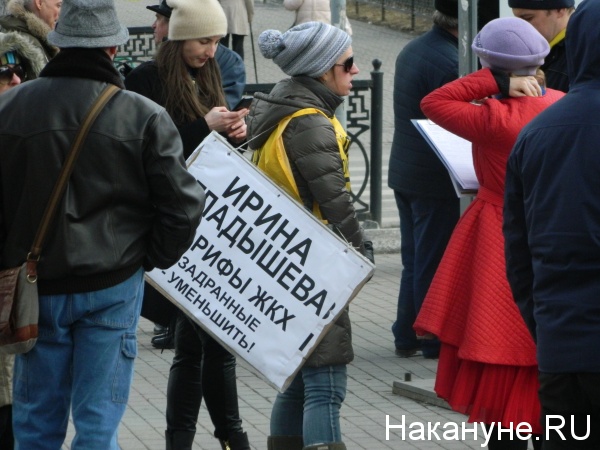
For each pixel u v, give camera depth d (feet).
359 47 200.54
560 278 32.99
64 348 36.60
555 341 32.91
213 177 42.29
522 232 34.96
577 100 33.58
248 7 149.07
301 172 41.96
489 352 41.37
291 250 41.73
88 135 35.53
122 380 36.86
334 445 41.83
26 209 35.83
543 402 34.04
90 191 35.55
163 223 36.55
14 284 35.40
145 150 35.99
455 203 61.62
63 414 37.17
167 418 47.01
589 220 32.65
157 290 42.47
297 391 44.86
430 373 61.36
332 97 43.04
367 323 72.84
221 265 42.27
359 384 59.62
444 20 61.72
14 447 42.06
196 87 47.73
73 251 35.45
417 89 61.77
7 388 42.37
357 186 101.35
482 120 41.81
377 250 95.71
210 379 46.24
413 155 61.82
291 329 41.73
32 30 50.88
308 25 42.93
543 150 33.50
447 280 43.06
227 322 42.14
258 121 43.06
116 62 114.83
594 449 33.78
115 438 37.04
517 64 42.52
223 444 47.06
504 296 41.73
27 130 35.73
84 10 36.19
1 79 43.80
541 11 48.16
